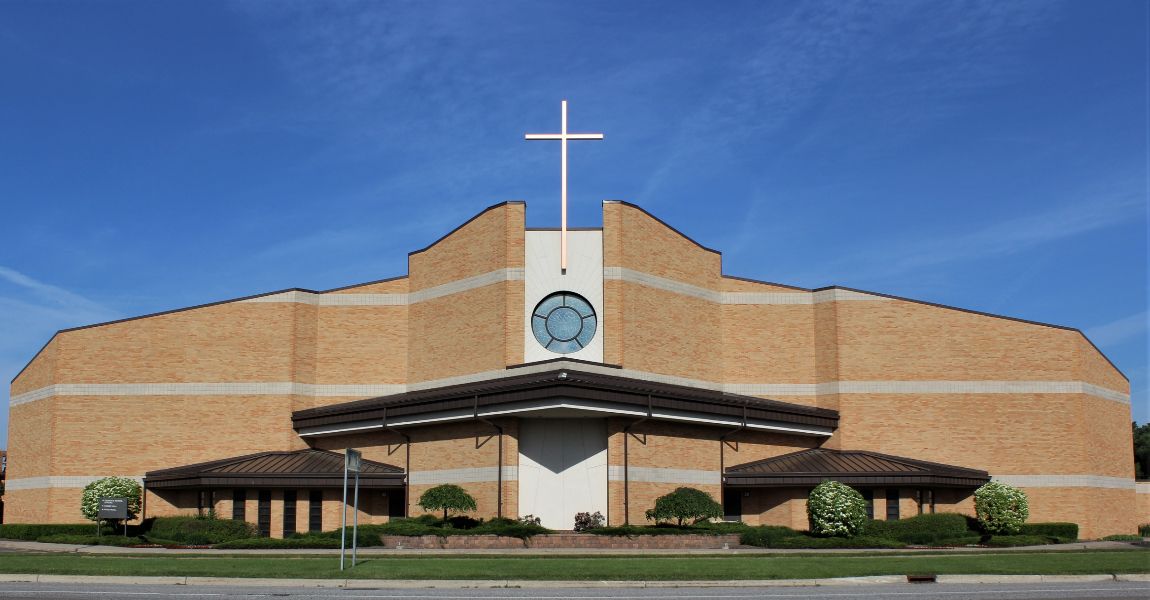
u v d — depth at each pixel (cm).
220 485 4531
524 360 4541
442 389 4709
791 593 2277
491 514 4256
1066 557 3186
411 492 4612
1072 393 5041
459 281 4841
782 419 4781
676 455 4488
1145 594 2230
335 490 4584
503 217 4662
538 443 4325
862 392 5041
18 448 5444
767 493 4744
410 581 2466
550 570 2661
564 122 4719
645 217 4759
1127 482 5456
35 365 5375
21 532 4850
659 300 4762
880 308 5112
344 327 5138
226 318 5116
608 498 4219
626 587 2455
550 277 4612
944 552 3622
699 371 4916
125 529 4641
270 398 5025
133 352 5119
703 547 3912
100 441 5044
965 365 5072
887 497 4669
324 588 2403
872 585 2517
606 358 4506
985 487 4678
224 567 2755
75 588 2383
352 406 4756
